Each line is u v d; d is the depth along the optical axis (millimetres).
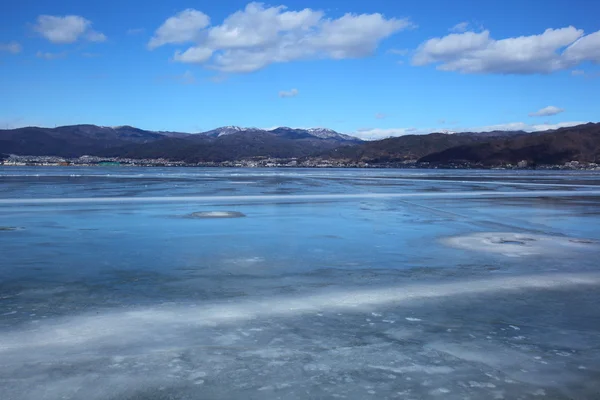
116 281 10453
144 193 38594
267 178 82125
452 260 12898
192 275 11047
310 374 5984
